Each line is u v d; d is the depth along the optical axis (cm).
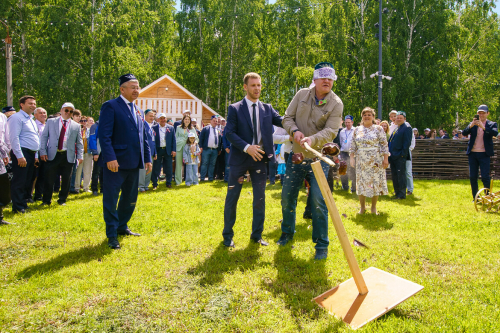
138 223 514
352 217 572
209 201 696
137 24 2369
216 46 2370
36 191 719
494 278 322
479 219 551
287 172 411
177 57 2684
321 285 311
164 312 266
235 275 329
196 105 1847
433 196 779
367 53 2116
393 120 855
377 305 263
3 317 252
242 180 417
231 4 2370
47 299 283
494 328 238
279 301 282
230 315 261
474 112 2553
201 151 1084
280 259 371
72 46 2073
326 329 241
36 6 2136
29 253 387
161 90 1816
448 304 273
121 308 271
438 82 2183
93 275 325
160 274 330
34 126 633
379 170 591
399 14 2241
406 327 240
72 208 621
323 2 2325
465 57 2548
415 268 348
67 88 2027
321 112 386
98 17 2139
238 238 443
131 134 435
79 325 248
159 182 1034
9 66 1420
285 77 2302
